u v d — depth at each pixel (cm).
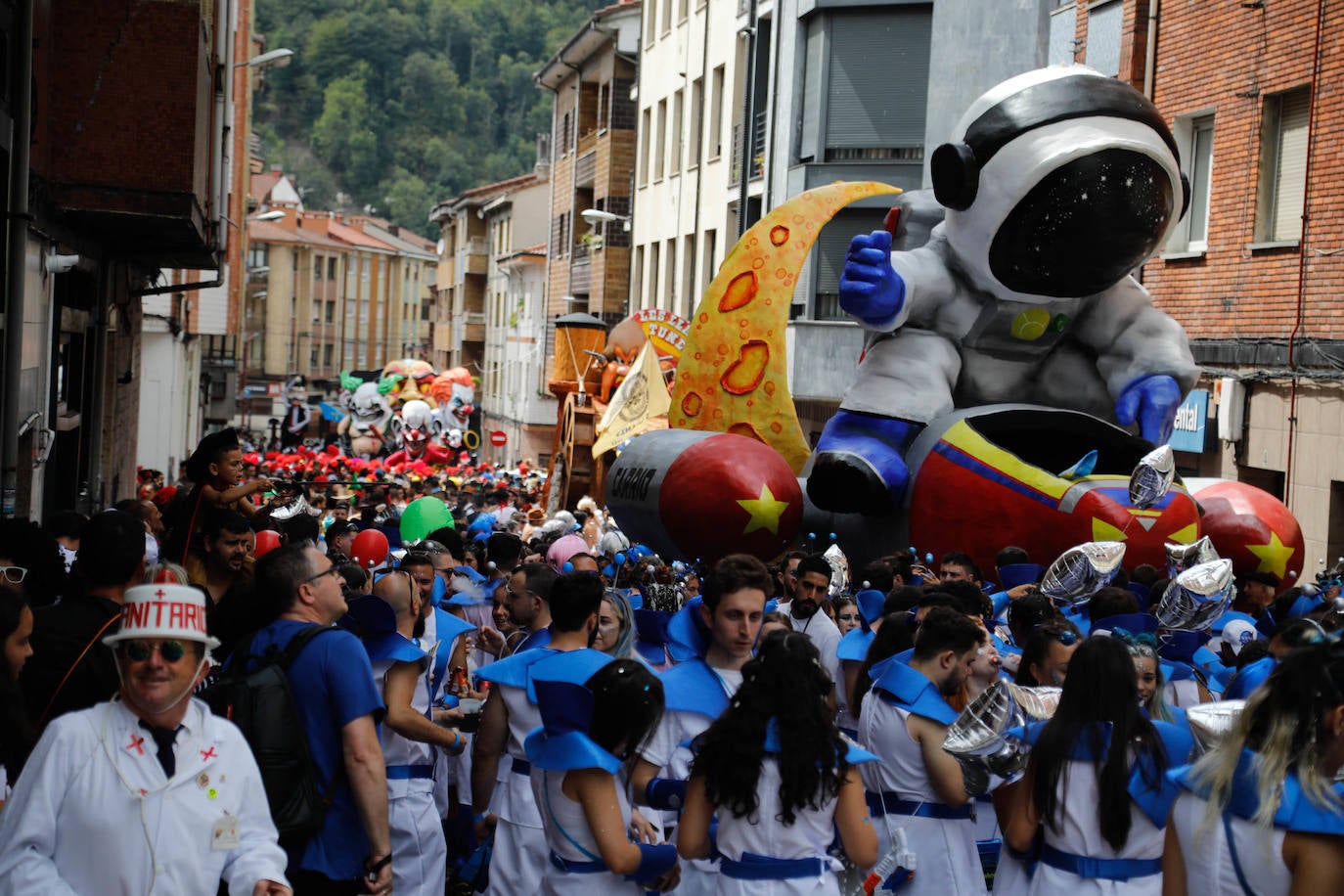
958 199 1390
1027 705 627
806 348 3155
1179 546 1153
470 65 16812
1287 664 452
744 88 3712
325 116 15800
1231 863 459
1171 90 2109
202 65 1786
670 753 672
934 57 2845
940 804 704
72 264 1647
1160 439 1460
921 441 1452
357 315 12606
